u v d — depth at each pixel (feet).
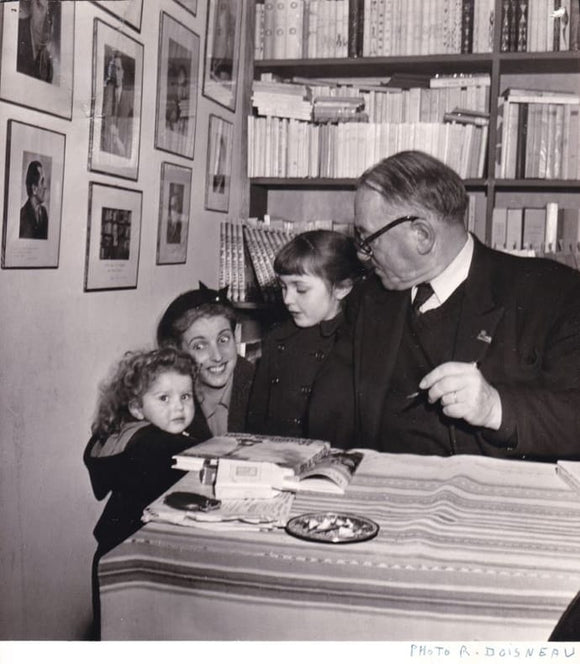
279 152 8.94
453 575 2.57
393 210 5.12
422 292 5.48
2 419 4.39
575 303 5.25
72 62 4.84
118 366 5.66
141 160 6.00
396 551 2.72
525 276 5.44
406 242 5.16
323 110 8.82
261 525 2.90
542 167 8.30
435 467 3.84
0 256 4.27
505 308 5.32
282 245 8.64
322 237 6.34
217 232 8.02
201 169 7.47
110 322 5.58
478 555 2.72
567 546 2.82
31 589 4.80
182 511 3.00
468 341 5.25
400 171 5.15
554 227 8.36
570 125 8.25
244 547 2.71
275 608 2.63
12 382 4.46
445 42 8.45
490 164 8.38
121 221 5.66
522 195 9.03
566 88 8.95
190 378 6.23
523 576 2.56
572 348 5.08
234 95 8.48
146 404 5.81
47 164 4.63
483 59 8.34
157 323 6.41
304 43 8.81
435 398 4.15
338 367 5.90
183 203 6.99
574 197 8.86
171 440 5.95
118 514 5.57
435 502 3.29
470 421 4.13
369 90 8.85
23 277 4.50
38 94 4.49
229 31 8.14
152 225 6.29
